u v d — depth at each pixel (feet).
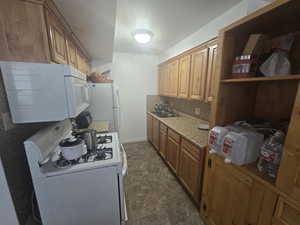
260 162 3.06
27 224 3.31
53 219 3.24
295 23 3.11
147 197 5.88
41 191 3.04
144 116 11.93
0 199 2.77
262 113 4.17
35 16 2.85
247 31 3.57
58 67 2.97
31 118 3.01
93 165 3.24
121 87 10.92
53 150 3.59
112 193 3.48
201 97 6.06
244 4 4.34
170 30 6.64
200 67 6.04
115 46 9.11
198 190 5.08
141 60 10.97
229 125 4.07
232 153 3.38
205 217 4.67
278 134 2.79
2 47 2.81
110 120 8.18
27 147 2.83
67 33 4.59
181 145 6.14
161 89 10.66
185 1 4.45
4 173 2.73
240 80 3.22
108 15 3.97
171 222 4.80
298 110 2.13
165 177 7.20
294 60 3.27
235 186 3.39
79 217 3.38
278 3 2.39
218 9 4.89
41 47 2.99
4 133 2.77
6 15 2.72
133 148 10.67
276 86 3.75
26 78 2.85
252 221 3.05
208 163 4.30
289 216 2.37
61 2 3.33
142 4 4.61
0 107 2.68
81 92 4.22
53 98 3.05
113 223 3.67
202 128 6.54
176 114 10.09
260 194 2.81
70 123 5.44
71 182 3.15
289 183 2.32
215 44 5.18
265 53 3.21
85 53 7.95
